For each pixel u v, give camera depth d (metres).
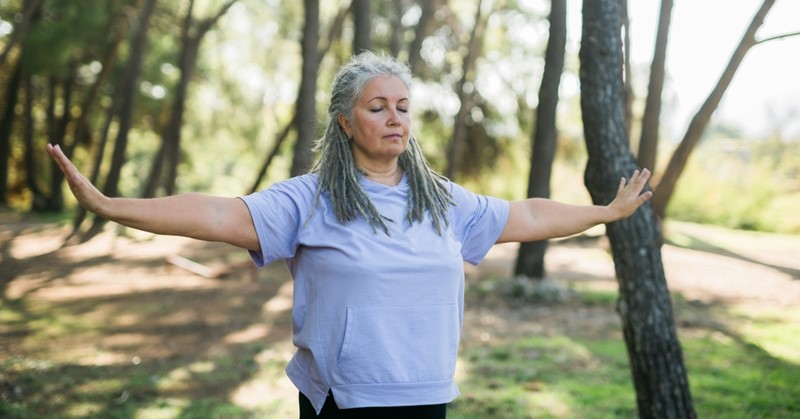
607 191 4.02
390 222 2.31
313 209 2.31
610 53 4.01
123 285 12.24
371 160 2.41
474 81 21.02
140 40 19.44
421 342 2.25
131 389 6.26
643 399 4.09
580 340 8.21
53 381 6.44
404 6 19.88
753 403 5.70
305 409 2.38
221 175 41.41
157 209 2.16
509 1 20.78
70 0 17.56
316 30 14.22
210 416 5.52
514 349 7.76
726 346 7.80
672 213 22.05
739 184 21.53
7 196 26.59
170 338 8.44
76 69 23.86
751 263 14.43
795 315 9.54
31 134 25.44
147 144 36.66
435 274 2.28
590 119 4.04
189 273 13.55
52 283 12.41
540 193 11.53
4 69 23.83
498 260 15.57
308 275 2.32
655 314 4.04
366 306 2.22
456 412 5.57
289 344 8.12
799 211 20.22
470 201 2.52
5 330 8.69
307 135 14.17
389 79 2.37
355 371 2.21
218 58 29.00
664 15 8.38
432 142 22.17
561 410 5.62
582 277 13.36
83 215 19.02
